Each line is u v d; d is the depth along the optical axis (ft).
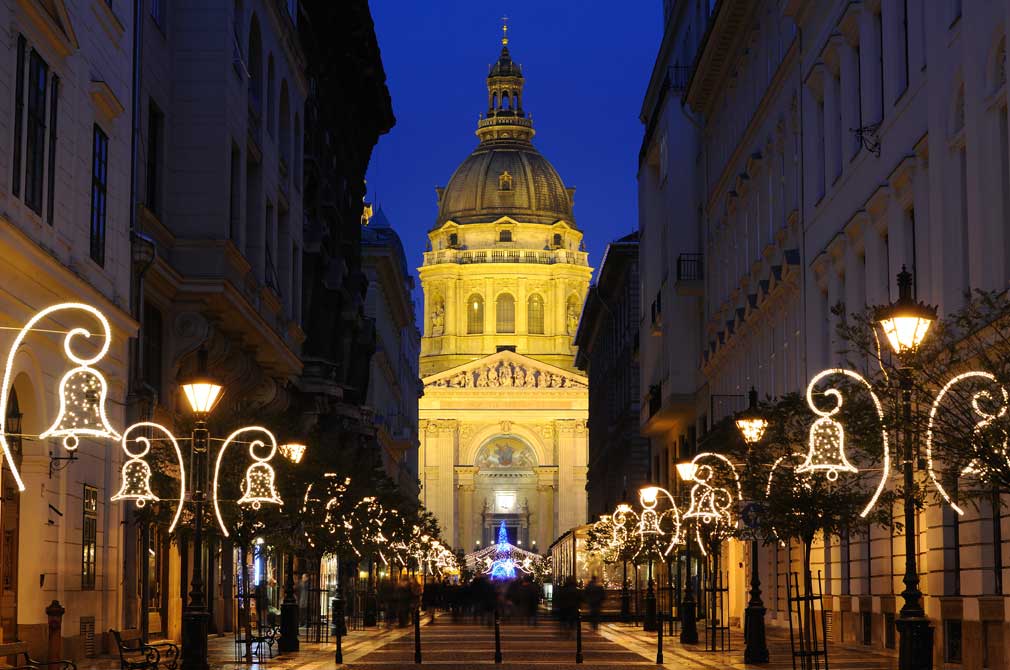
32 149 88.99
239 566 157.17
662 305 223.92
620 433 321.11
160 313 130.00
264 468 110.83
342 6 205.46
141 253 115.44
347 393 217.56
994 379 61.05
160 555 130.11
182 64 133.49
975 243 87.81
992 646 85.10
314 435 140.77
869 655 108.99
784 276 142.31
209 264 131.64
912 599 64.23
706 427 200.13
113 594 109.29
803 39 138.31
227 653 117.50
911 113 103.45
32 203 89.10
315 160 191.31
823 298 132.46
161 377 130.00
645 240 249.34
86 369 67.87
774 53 156.35
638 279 305.12
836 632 125.29
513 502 641.40
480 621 230.48
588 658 115.65
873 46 115.65
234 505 108.37
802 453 93.86
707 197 201.87
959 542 91.97
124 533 115.85
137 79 116.98
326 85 206.59
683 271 209.67
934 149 96.73
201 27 133.90
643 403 251.80
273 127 162.50
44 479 92.38
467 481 629.10
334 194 214.69
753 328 163.43
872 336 81.51
